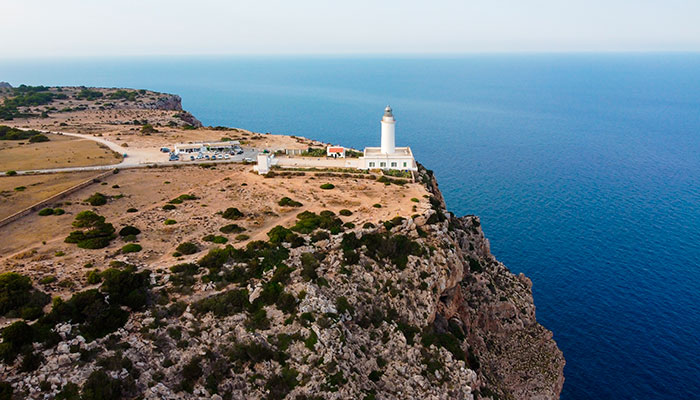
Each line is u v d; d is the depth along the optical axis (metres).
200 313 46.34
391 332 52.31
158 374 39.78
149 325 43.56
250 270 52.88
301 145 126.31
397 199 79.06
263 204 77.69
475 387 52.78
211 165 103.38
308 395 41.62
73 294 45.16
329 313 48.56
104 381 36.78
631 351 75.31
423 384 48.72
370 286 55.75
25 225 66.69
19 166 99.12
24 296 43.44
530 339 71.69
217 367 41.88
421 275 59.44
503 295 74.12
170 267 52.25
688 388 68.12
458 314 64.81
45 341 38.78
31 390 35.09
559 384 66.12
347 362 45.56
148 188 86.81
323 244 59.19
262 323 46.72
